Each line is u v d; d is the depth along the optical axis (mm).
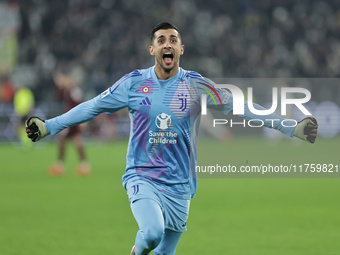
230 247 26547
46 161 67250
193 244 27234
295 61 107188
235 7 115562
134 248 18641
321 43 112812
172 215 19188
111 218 33719
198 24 110938
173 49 19016
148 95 19234
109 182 49312
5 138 91562
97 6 112000
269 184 50062
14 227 31094
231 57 106875
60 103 93125
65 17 109188
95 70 98188
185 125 19281
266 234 29438
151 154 19156
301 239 28188
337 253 25344
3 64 97938
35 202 39281
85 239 28141
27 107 81125
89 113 19484
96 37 106438
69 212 35594
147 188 18781
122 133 95000
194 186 19750
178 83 19375
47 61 101250
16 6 100000
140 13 111312
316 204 39031
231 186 48844
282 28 112562
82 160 53781
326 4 118250
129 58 102750
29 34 105125
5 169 59062
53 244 27047
